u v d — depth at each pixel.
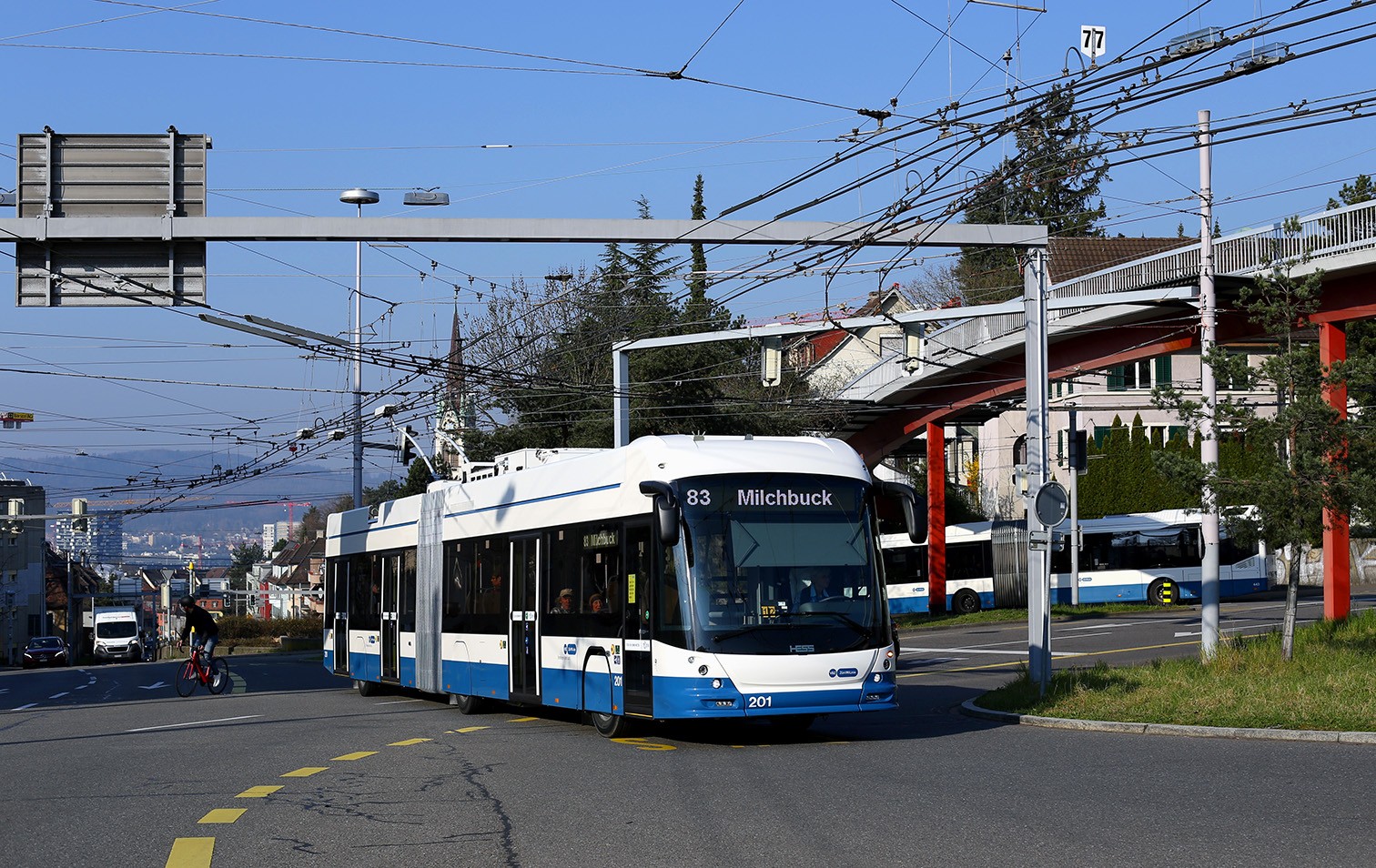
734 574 14.62
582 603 16.69
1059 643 33.22
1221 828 8.70
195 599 28.97
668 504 14.41
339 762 13.38
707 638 14.36
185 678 28.62
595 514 16.50
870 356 66.75
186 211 17.83
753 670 14.29
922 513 15.66
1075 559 51.78
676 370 47.78
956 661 30.09
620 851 8.52
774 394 55.75
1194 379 63.62
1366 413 23.73
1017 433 72.12
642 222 18.00
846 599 14.96
